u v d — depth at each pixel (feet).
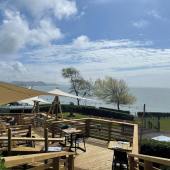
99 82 183.11
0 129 36.73
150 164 16.81
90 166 29.43
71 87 188.85
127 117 111.14
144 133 78.33
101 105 176.86
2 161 11.22
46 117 52.70
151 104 345.31
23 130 34.86
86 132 43.98
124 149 25.77
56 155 16.96
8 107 102.22
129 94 180.34
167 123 114.11
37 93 14.39
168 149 38.91
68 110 119.14
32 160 13.94
